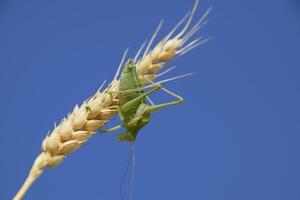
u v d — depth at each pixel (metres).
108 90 0.53
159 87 0.55
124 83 0.55
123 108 0.55
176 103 0.55
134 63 0.55
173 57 0.54
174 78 0.54
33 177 0.51
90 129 0.52
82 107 0.52
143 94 0.55
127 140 0.57
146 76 0.55
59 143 0.51
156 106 0.56
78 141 0.52
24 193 0.50
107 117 0.53
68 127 0.51
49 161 0.51
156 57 0.54
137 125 0.56
